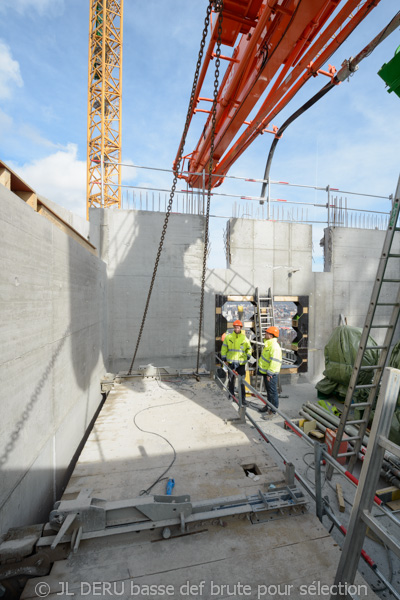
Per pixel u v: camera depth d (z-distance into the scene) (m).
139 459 3.37
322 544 2.29
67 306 3.89
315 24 4.94
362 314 9.59
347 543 1.52
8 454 2.22
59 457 3.52
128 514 2.38
